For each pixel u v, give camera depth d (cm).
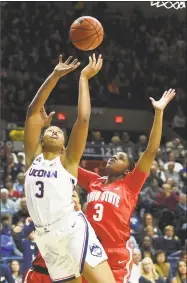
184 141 2608
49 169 620
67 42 2734
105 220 725
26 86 2545
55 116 2491
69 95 2597
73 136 626
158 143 718
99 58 650
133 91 2739
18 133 2148
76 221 618
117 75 2731
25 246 1394
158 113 718
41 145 650
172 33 2972
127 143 2253
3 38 2633
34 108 659
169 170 2061
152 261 1440
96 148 2155
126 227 731
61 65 653
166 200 1848
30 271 742
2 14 2684
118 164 742
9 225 1512
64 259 627
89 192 748
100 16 2880
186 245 1642
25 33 2686
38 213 617
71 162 624
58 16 2833
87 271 615
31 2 2772
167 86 2797
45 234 620
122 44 2850
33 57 2630
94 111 2634
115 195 730
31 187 621
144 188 1897
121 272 725
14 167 1895
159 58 2862
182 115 2712
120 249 727
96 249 620
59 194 614
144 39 2892
